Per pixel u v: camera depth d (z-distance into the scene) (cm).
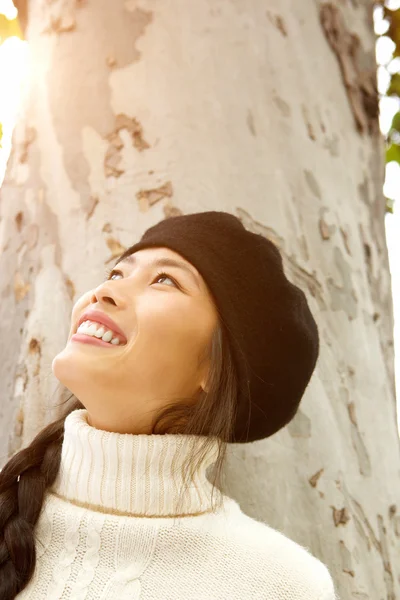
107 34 182
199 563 118
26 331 166
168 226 142
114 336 127
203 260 133
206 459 131
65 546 119
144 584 114
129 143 174
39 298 168
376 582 162
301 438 165
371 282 204
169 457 124
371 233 213
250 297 135
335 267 186
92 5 186
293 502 160
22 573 115
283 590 115
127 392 124
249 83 185
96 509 123
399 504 178
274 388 140
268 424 147
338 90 215
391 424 187
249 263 137
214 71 182
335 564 158
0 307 175
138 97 176
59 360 123
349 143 212
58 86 183
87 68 181
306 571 120
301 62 201
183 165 171
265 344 136
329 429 168
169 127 174
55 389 159
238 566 117
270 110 187
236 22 189
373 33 241
